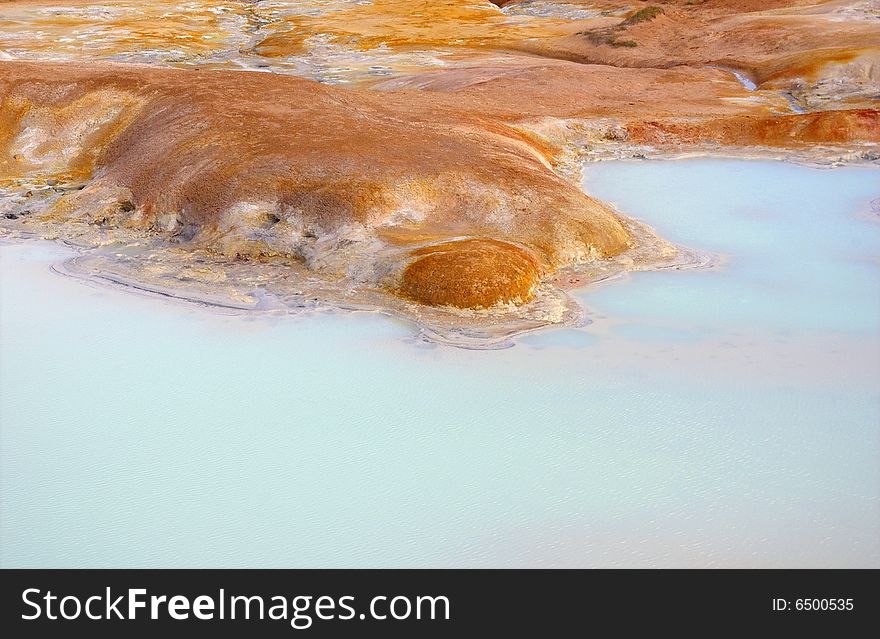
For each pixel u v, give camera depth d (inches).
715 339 698.8
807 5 2377.0
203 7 2795.3
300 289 771.4
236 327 711.7
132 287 789.2
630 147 1310.3
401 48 2199.8
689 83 1660.9
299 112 1066.1
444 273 743.7
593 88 1587.1
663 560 465.1
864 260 868.6
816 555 467.5
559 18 2728.8
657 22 2246.6
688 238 924.6
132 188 969.5
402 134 1013.8
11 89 1175.0
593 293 781.3
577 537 482.3
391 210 858.1
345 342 687.1
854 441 565.9
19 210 971.9
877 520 494.9
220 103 1077.8
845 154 1254.3
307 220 856.3
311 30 2388.0
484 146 1025.5
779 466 541.0
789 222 981.2
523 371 645.9
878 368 656.4
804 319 736.3
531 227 848.9
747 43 1977.1
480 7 2876.5
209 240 866.8
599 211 895.7
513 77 1632.6
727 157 1270.9
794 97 1600.6
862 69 1657.2
